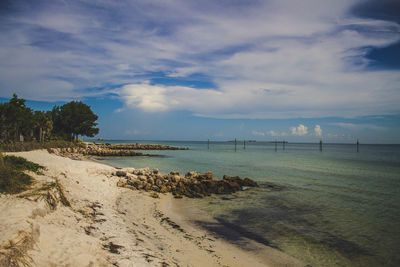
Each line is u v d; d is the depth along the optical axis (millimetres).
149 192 18984
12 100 49875
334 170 38344
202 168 38844
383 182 27484
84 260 6145
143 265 6930
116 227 9836
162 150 108625
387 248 10250
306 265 8672
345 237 11383
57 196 10016
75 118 79938
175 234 10578
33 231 6203
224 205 16516
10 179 9695
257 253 9398
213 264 8086
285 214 14758
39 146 45719
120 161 49312
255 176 30938
